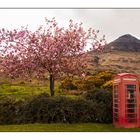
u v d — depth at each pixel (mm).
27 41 21250
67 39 20672
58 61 20219
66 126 14695
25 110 16062
